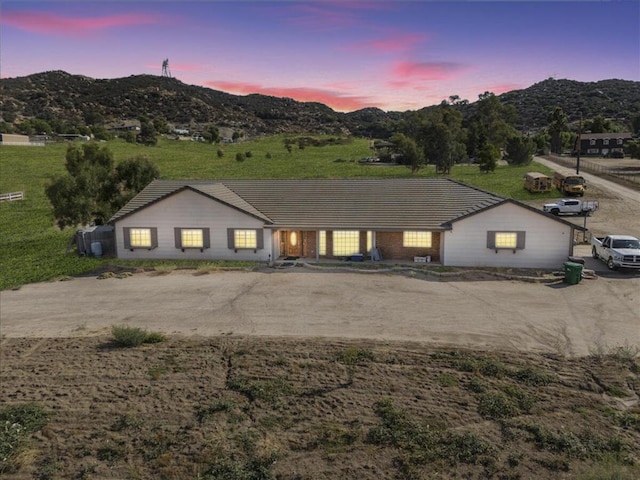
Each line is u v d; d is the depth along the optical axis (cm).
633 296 1986
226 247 2717
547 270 2414
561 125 10306
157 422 1080
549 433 1009
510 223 2473
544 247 2461
